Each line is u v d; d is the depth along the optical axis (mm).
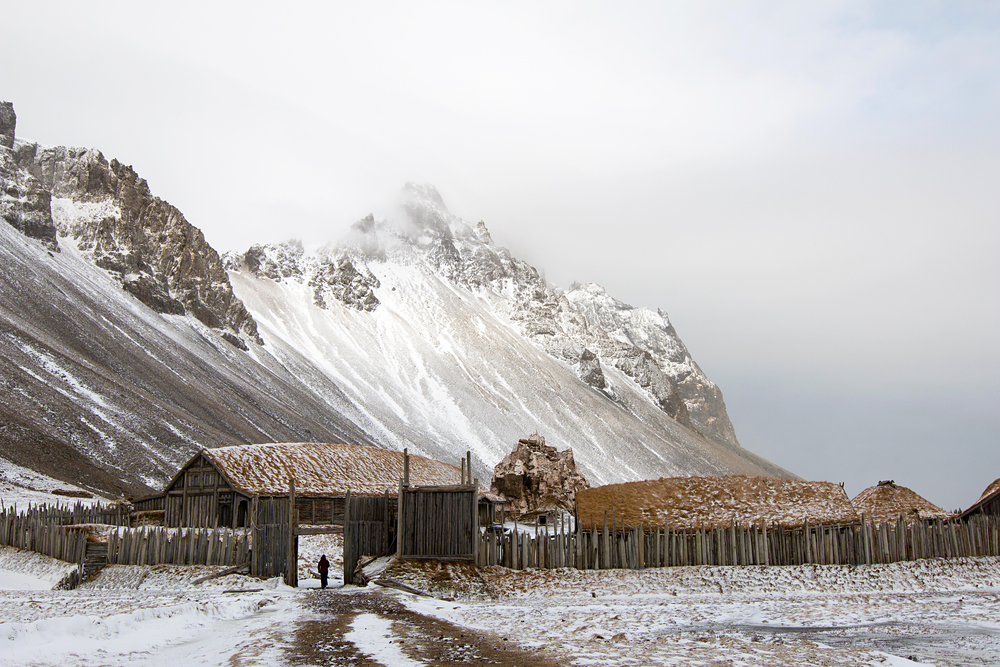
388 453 75938
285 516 40625
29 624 23109
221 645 23406
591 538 42844
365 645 22859
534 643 23453
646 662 20375
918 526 41250
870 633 25828
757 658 20875
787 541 41625
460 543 41562
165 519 62156
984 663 20922
